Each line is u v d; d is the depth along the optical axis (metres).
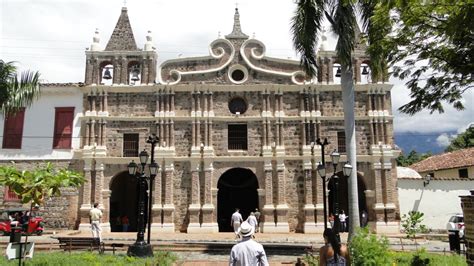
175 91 33.25
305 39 20.59
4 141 33.00
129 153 32.66
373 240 11.08
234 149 32.88
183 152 32.50
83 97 33.41
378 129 32.50
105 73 34.19
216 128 32.88
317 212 31.34
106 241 25.64
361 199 33.06
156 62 34.81
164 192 31.86
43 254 17.69
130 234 30.02
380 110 32.75
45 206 31.91
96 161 32.16
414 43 14.02
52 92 33.34
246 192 37.75
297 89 33.19
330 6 20.73
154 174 21.67
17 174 13.38
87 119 32.81
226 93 33.34
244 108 33.53
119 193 37.38
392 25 14.23
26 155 32.81
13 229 14.46
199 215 31.39
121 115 33.00
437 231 32.81
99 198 31.67
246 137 33.00
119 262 16.02
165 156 32.12
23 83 20.69
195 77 33.50
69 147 32.72
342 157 32.25
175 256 19.52
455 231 18.91
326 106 33.06
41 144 32.91
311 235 29.75
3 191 32.34
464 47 13.08
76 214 31.81
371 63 18.72
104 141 32.59
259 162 32.34
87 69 33.53
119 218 34.84
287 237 28.47
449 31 11.84
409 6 12.77
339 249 8.91
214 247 23.47
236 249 8.92
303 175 32.16
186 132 32.81
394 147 32.34
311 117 32.66
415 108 14.87
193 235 29.44
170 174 32.03
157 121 32.72
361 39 15.92
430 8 12.47
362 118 32.75
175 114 32.97
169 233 30.73
